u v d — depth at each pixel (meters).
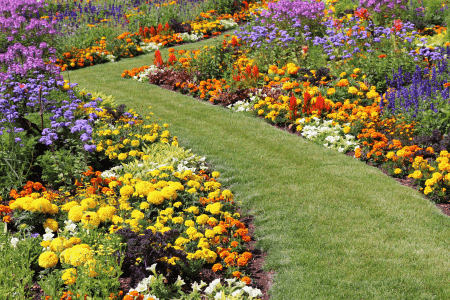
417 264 4.82
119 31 19.14
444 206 6.26
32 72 9.90
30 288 4.24
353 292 4.40
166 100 11.57
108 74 14.45
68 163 6.79
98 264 4.11
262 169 7.54
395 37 12.90
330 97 10.10
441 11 16.20
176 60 13.80
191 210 5.59
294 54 12.89
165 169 6.83
